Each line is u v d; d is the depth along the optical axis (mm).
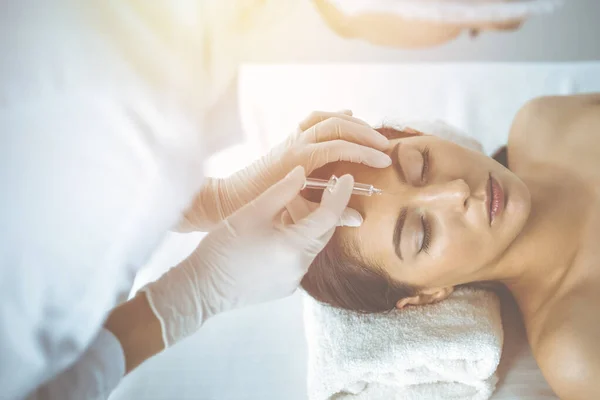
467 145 1502
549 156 1369
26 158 601
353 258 1199
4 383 642
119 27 599
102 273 671
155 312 948
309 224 1031
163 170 647
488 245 1100
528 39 1638
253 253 1028
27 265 619
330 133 1269
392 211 1121
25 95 592
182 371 1295
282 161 1201
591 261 1168
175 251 1409
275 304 1424
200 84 679
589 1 1550
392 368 1158
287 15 1416
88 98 603
